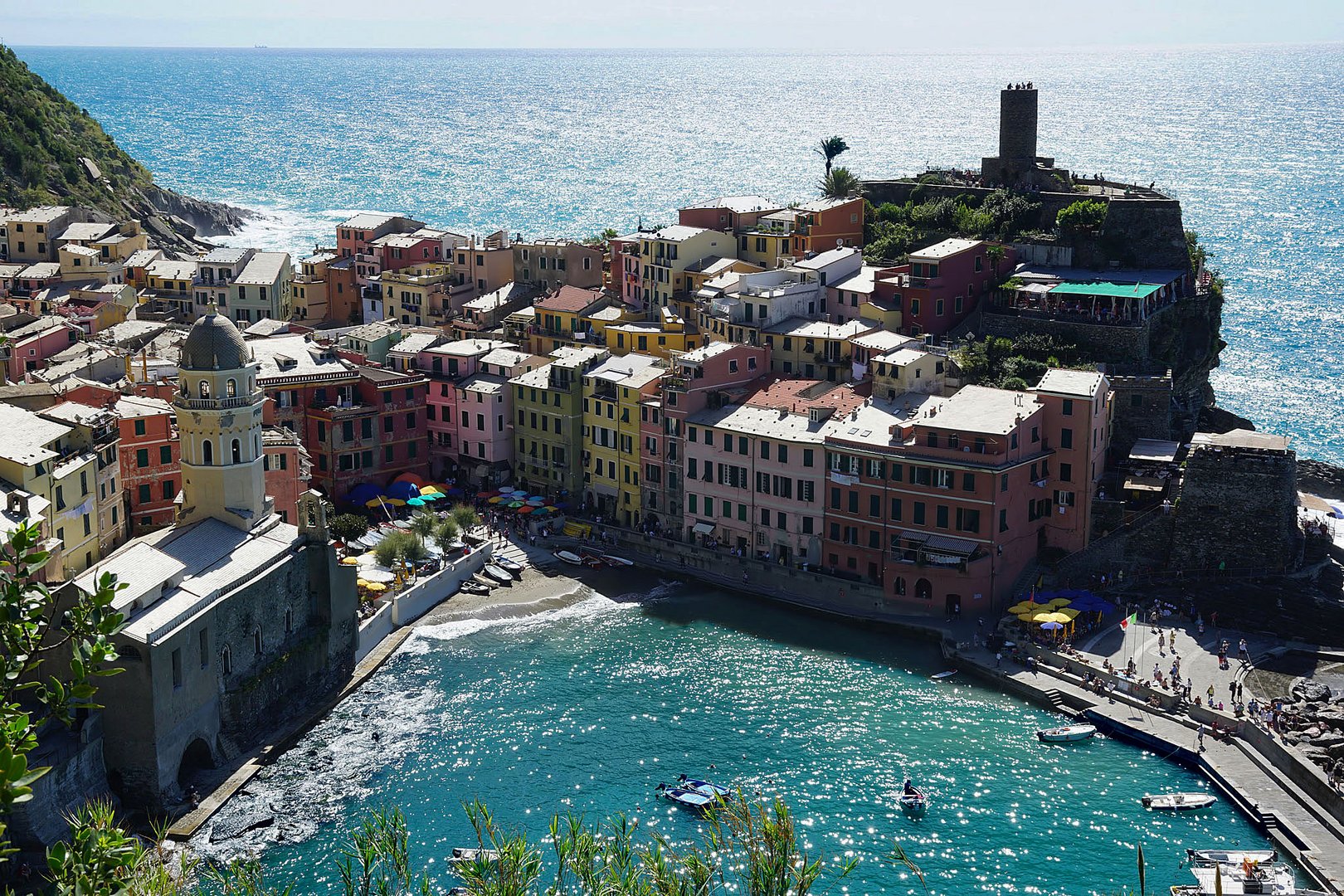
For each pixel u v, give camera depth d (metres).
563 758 137.12
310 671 147.50
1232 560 165.25
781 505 175.88
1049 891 115.62
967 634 159.75
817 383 186.75
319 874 117.50
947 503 162.88
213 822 125.38
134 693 123.25
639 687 151.38
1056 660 151.38
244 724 137.50
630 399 189.12
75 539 151.12
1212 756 133.88
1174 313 199.12
